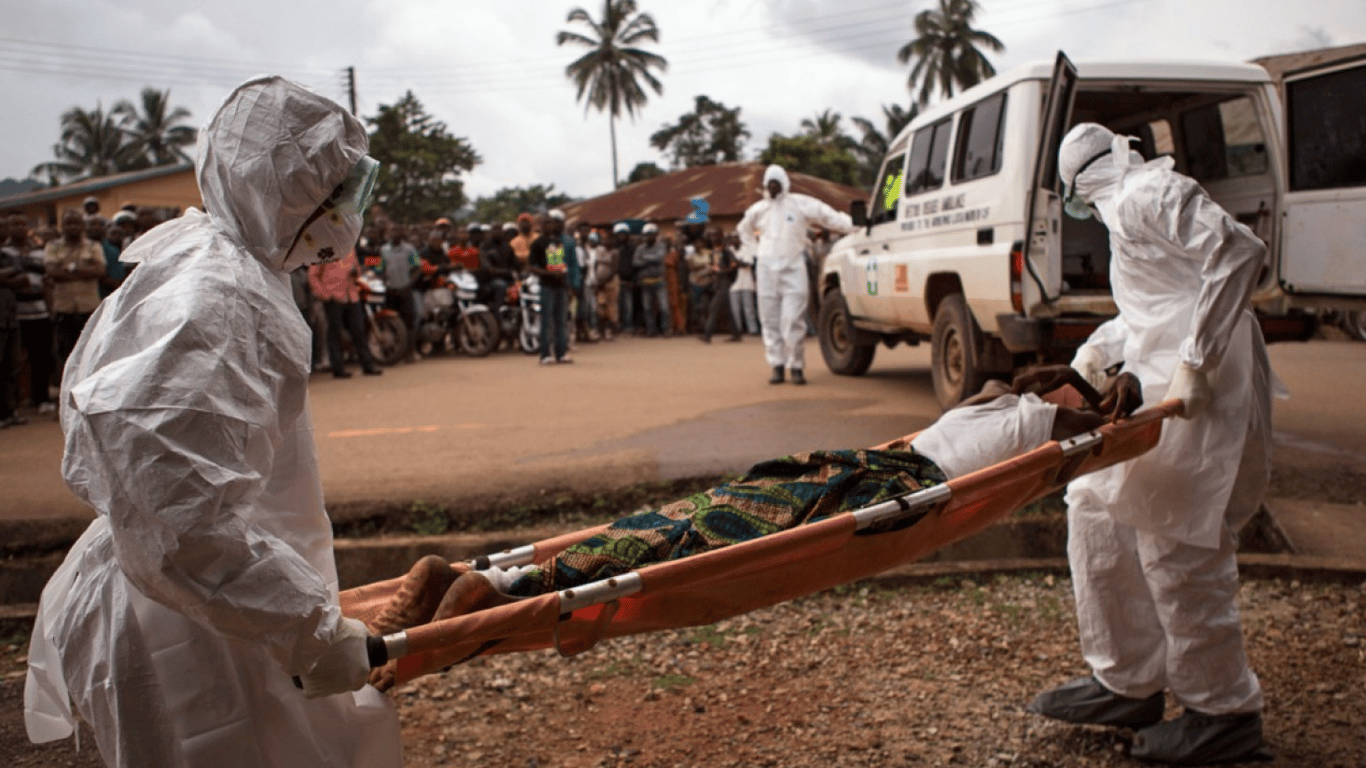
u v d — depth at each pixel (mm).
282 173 1969
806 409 8789
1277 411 8297
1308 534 5461
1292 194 7121
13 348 8695
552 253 12977
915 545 2994
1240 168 7648
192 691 1941
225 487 1750
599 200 30531
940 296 8586
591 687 4254
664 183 30266
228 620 1782
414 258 13867
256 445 1858
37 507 5992
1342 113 6738
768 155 41750
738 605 2711
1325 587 4977
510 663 4496
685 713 4004
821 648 4566
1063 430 3420
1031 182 6797
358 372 12656
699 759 3639
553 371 12367
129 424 1700
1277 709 3865
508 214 60281
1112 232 3635
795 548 2521
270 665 2016
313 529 2127
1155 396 3516
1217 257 3238
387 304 13828
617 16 53969
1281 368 11141
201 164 2031
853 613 4934
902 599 5074
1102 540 3605
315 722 2076
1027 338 6945
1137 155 3633
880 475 3092
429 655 2211
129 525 1716
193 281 1834
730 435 7617
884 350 14602
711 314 16531
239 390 1817
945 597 5082
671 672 4379
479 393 10359
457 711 4066
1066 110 6590
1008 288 7031
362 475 6594
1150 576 3516
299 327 2012
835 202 25047
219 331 1814
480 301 15289
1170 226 3334
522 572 2547
